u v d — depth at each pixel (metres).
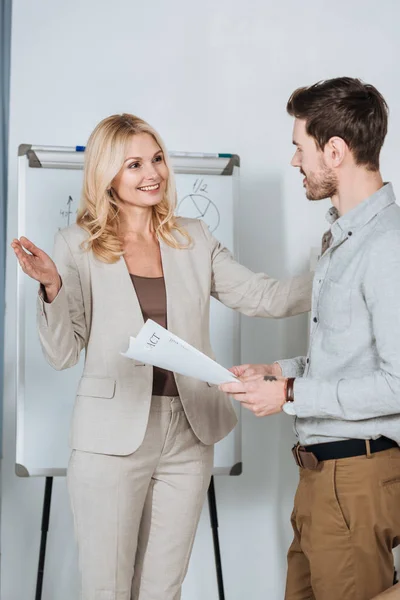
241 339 2.96
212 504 2.69
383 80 2.96
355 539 1.66
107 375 1.99
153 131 2.07
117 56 2.86
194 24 2.89
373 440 1.66
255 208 2.94
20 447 2.65
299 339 2.98
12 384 2.85
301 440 1.76
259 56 2.92
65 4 2.84
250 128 2.92
